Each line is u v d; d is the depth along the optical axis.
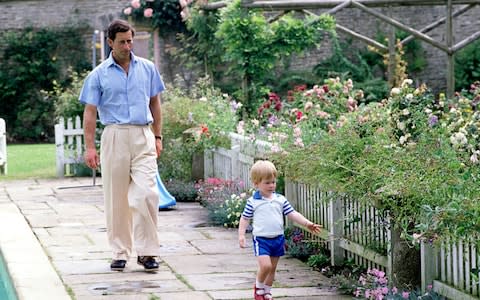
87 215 14.62
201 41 21.91
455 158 8.19
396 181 8.09
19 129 34.69
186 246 11.68
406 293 8.02
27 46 34.78
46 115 34.59
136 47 29.86
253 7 19.16
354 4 19.88
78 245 11.78
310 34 19.34
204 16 21.64
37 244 11.73
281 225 8.48
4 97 34.62
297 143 11.11
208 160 17.09
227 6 19.33
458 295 7.77
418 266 8.54
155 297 8.79
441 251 8.13
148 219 10.02
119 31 9.96
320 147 10.02
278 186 12.09
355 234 9.95
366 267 9.85
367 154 9.31
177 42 28.23
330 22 19.61
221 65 25.67
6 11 34.91
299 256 10.92
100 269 10.21
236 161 15.12
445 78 33.84
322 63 32.81
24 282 9.39
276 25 19.14
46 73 34.91
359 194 8.84
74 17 35.09
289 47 19.23
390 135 9.63
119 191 10.13
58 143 21.28
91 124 10.17
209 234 12.61
